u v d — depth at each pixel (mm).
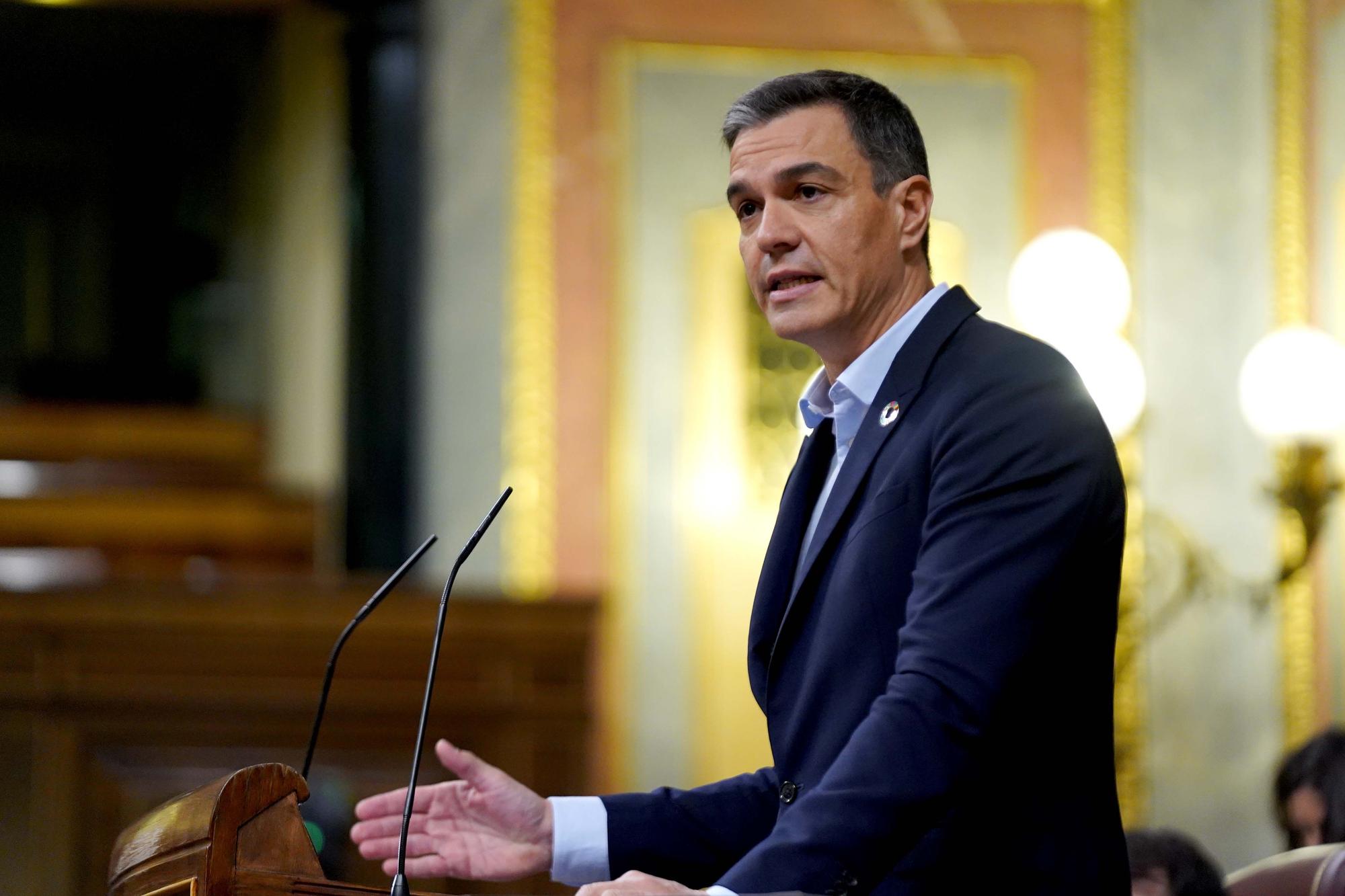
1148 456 23531
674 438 23141
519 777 17469
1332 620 21984
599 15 23422
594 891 5496
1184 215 23906
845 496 6625
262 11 35812
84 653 17172
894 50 23766
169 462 39000
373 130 23094
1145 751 23219
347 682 17406
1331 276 21750
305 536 31984
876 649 6371
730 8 23609
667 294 23266
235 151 47625
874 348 6898
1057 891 6242
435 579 22750
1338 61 21484
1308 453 20453
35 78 49375
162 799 17031
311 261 37312
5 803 16906
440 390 23000
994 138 23828
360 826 7344
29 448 38531
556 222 23203
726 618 23000
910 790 5711
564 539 22922
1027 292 20547
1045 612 6012
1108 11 24000
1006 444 6227
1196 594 23359
